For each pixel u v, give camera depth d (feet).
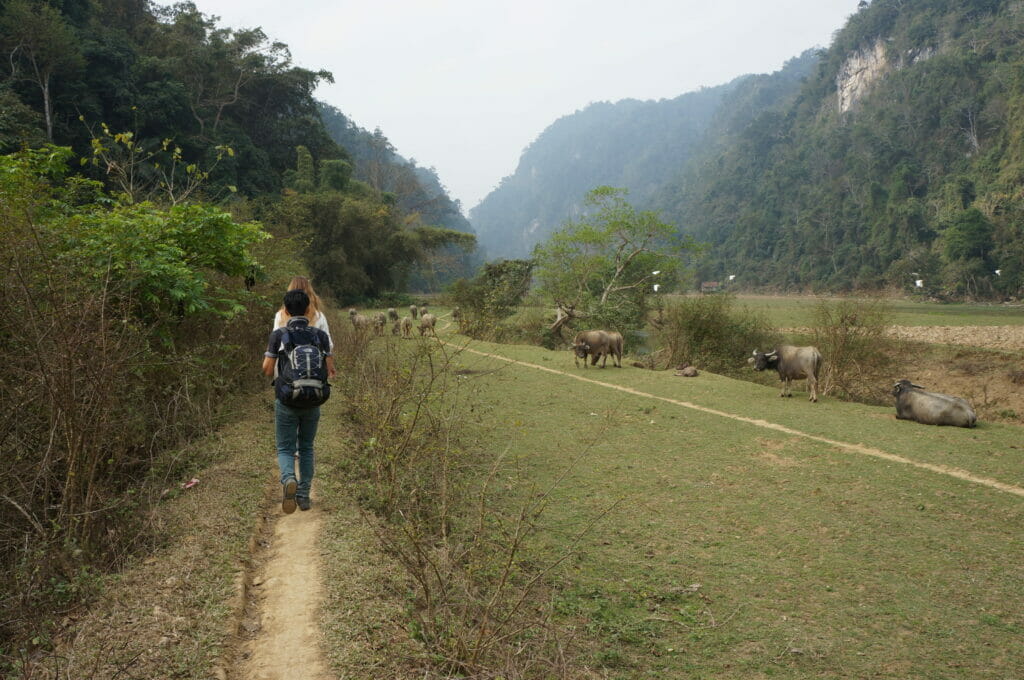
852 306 49.21
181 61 160.56
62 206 20.77
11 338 14.75
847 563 18.58
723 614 15.85
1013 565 18.38
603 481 25.04
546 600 15.79
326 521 16.80
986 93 327.47
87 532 13.84
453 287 101.76
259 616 12.48
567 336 87.35
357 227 137.28
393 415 21.98
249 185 158.71
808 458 28.17
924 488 24.26
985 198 284.82
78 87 123.03
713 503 23.03
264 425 25.21
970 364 64.49
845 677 13.33
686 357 60.13
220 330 27.94
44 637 10.80
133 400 19.21
